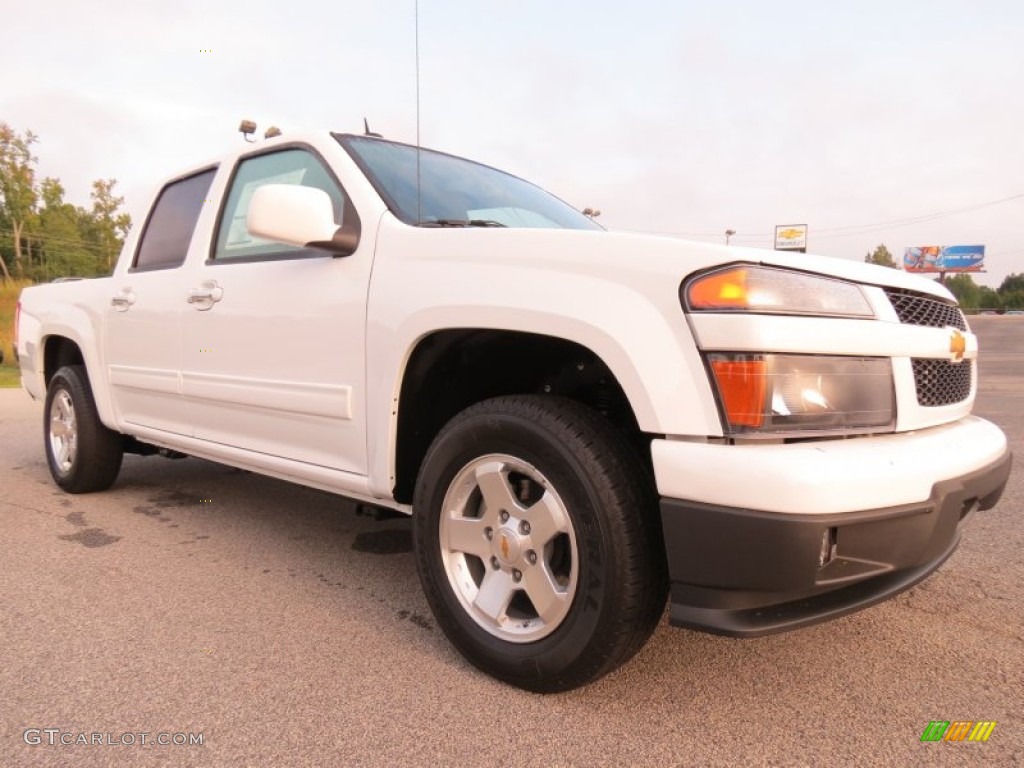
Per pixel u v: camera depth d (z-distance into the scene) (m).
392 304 2.40
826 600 1.89
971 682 2.21
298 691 2.11
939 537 1.90
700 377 1.78
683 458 1.77
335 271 2.64
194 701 2.04
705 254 1.84
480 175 3.33
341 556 3.35
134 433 3.91
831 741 1.89
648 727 1.94
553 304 1.99
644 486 1.94
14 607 2.70
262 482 4.89
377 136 3.16
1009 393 11.84
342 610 2.72
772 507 1.67
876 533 1.78
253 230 2.41
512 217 3.04
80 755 1.78
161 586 2.93
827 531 1.70
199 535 3.65
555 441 1.97
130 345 3.80
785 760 1.80
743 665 2.30
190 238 3.59
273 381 2.86
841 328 1.88
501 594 2.15
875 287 2.08
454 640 2.26
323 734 1.89
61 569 3.12
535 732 1.91
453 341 2.31
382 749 1.83
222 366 3.13
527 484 2.24
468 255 2.25
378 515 2.82
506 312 2.07
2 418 8.30
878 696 2.12
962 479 1.97
